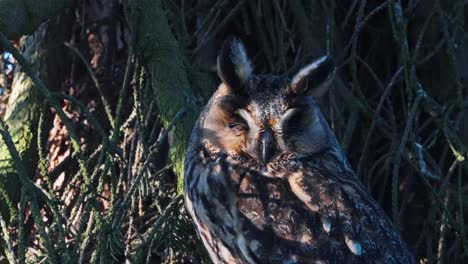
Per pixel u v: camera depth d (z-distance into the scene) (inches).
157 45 390.0
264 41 457.4
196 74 409.1
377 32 466.9
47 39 460.4
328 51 419.5
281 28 449.1
